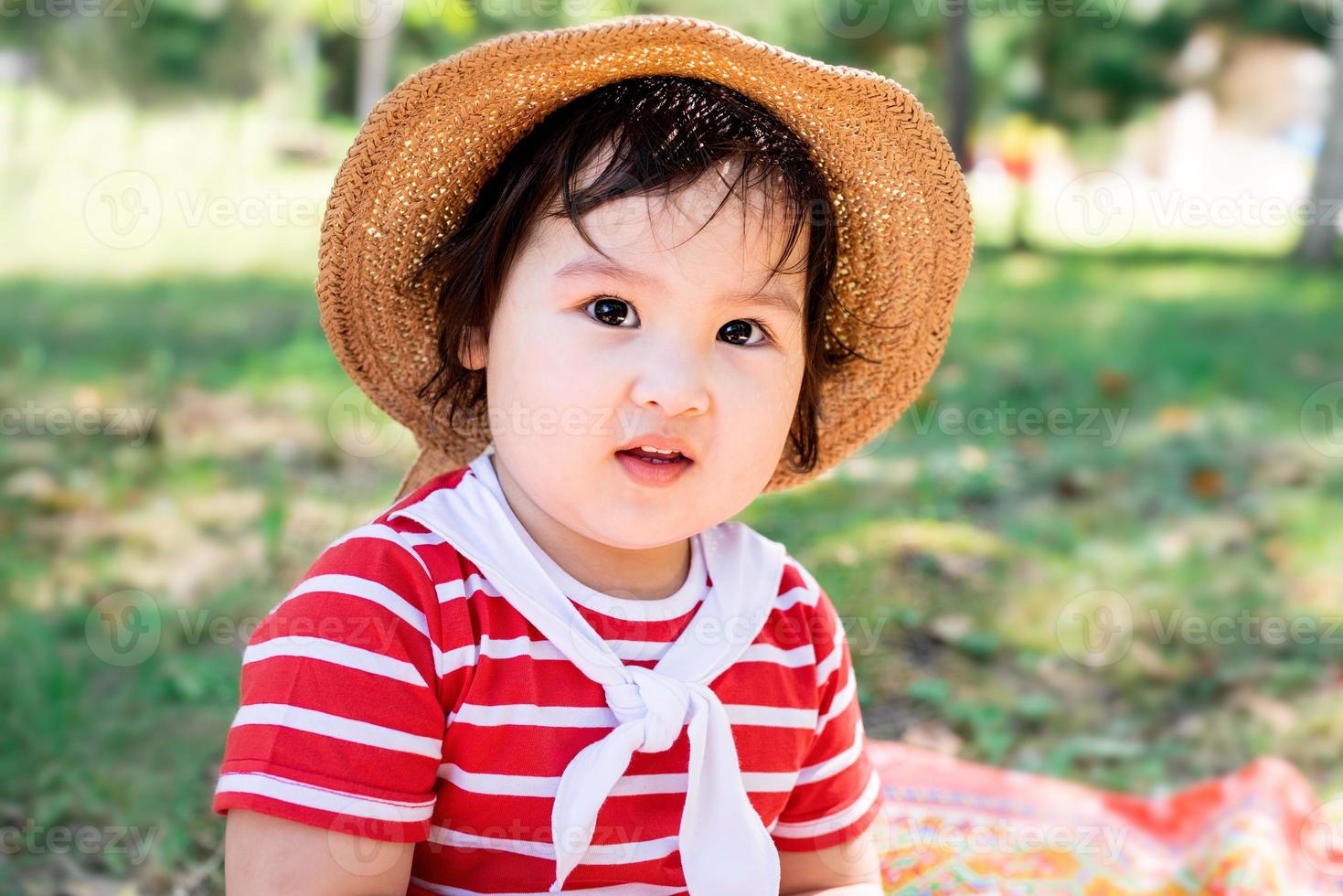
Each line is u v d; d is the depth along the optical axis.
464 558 1.38
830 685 1.57
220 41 13.32
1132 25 15.10
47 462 4.02
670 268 1.31
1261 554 3.97
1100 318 8.52
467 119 1.45
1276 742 2.82
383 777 1.26
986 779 2.31
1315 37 15.79
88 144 9.70
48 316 6.19
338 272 1.52
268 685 1.28
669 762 1.36
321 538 3.54
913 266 1.64
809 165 1.47
